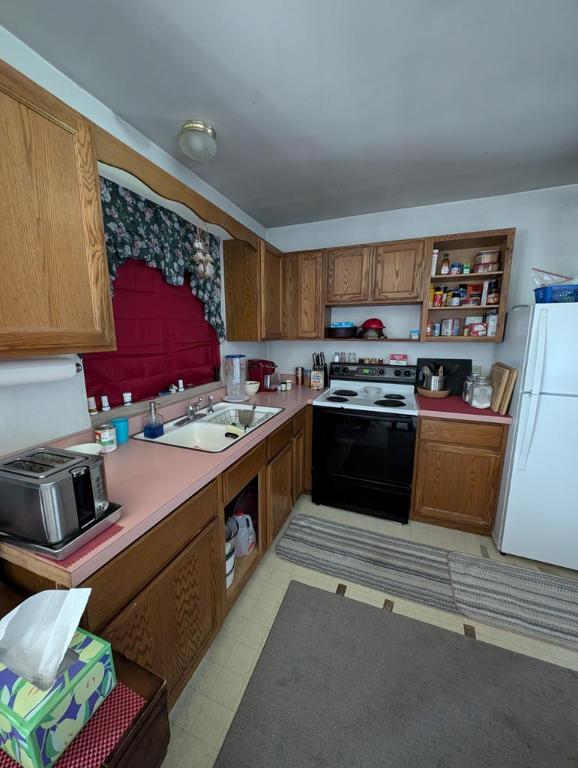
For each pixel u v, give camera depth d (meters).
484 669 1.28
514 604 1.59
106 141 1.10
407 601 1.61
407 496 2.20
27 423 1.14
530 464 1.77
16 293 0.80
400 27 0.99
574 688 1.21
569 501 1.73
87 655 0.62
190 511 1.13
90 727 0.59
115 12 0.93
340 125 1.46
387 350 2.72
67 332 0.93
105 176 1.30
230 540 1.56
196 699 1.17
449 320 2.34
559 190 2.12
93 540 0.81
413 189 2.14
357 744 1.04
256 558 1.76
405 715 1.12
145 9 0.92
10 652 0.60
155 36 1.00
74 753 0.55
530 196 2.19
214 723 1.10
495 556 1.92
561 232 2.15
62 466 0.80
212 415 2.01
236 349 2.58
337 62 1.11
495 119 1.43
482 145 1.63
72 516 0.77
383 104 1.33
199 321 2.15
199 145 1.44
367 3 0.91
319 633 1.43
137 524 0.88
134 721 0.60
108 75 1.16
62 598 0.65
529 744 1.04
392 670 1.27
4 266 0.77
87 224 0.97
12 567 0.88
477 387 2.14
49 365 1.04
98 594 0.78
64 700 0.55
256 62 1.11
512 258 2.22
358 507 2.34
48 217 0.86
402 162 1.79
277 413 1.94
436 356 2.59
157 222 1.64
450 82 1.21
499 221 2.27
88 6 0.91
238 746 1.04
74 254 0.94
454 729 1.08
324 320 2.60
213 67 1.13
